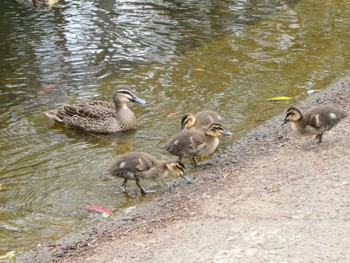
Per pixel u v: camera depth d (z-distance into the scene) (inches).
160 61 587.8
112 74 561.3
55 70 569.6
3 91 528.1
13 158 424.5
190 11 724.7
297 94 509.0
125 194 381.7
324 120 391.2
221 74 553.9
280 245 284.0
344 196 325.7
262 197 340.5
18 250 322.7
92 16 708.0
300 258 271.4
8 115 488.1
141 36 649.0
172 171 385.4
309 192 336.5
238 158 414.6
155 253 293.6
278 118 468.8
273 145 424.5
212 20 694.5
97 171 407.8
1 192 382.0
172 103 501.7
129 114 468.1
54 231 341.1
